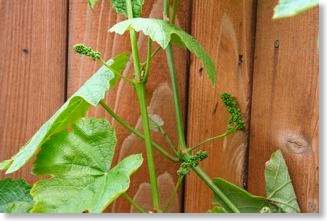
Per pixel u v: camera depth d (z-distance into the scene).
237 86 0.82
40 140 0.68
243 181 0.82
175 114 0.85
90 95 0.67
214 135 0.83
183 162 0.76
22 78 0.84
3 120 0.84
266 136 0.79
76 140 0.72
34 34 0.84
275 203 0.77
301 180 0.76
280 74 0.78
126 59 0.78
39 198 0.69
